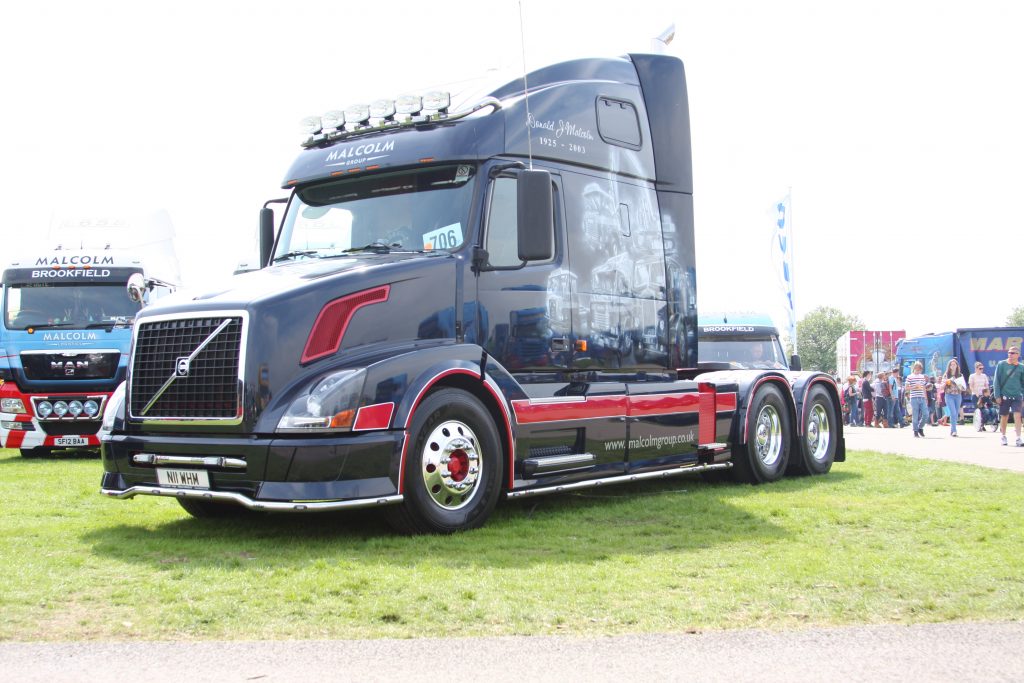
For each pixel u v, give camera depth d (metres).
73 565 5.44
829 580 5.11
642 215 8.62
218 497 6.09
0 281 14.70
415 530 6.39
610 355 8.10
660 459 8.55
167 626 4.25
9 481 9.92
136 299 12.70
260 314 6.15
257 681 3.55
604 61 8.61
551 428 7.34
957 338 31.22
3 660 3.78
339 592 4.83
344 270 6.63
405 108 7.53
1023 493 8.59
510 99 7.58
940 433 23.11
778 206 20.61
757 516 7.37
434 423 6.49
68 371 14.41
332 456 5.96
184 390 6.37
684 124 9.20
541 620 4.36
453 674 3.64
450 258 6.96
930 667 3.73
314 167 7.91
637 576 5.21
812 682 3.56
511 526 6.87
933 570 5.34
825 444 10.80
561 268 7.71
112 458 6.69
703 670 3.69
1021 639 4.11
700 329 13.92
